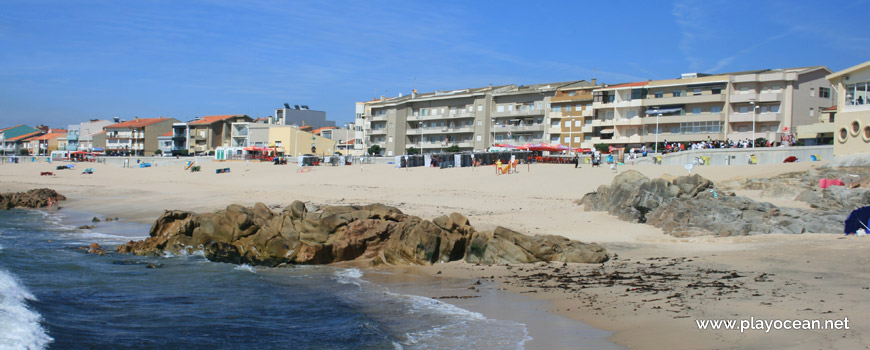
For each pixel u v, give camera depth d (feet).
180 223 88.63
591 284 58.44
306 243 78.64
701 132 267.18
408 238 77.00
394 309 52.65
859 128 130.00
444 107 371.15
